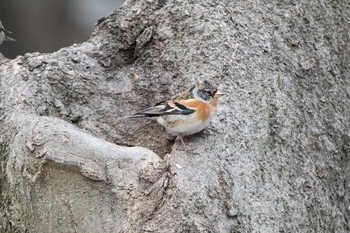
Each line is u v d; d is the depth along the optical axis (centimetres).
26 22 2400
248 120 1144
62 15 2438
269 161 1134
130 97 1216
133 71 1243
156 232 955
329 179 1219
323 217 1180
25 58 1206
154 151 1180
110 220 984
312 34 1314
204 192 991
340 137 1263
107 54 1253
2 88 1153
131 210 969
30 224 1037
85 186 988
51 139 993
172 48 1232
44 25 2417
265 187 1098
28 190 1018
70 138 994
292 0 1327
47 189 1005
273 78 1223
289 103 1214
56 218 1012
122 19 1278
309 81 1271
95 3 2491
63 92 1190
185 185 983
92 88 1212
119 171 984
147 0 1286
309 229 1144
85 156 986
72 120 1178
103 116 1199
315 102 1259
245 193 1055
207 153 1059
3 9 2386
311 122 1232
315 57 1295
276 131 1173
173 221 955
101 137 1181
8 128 1083
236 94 1166
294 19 1307
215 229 976
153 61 1241
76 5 2467
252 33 1252
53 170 991
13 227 1056
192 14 1245
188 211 964
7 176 1059
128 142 1188
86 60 1238
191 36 1227
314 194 1172
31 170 1002
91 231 995
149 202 968
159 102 1143
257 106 1172
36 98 1149
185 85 1184
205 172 1023
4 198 1066
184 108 1055
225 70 1187
